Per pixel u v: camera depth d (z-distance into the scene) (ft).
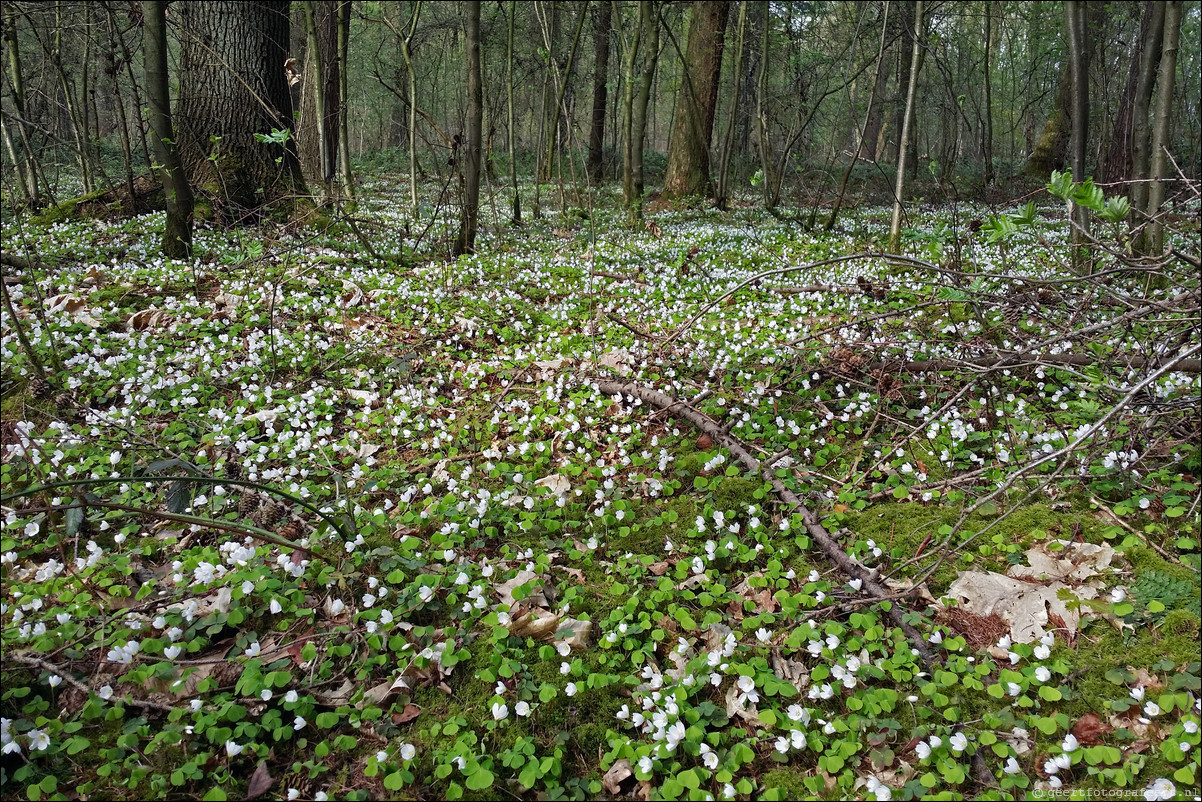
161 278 23.65
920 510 12.73
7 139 35.68
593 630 10.64
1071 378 15.26
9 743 8.01
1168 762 8.11
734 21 62.08
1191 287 11.19
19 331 15.21
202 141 34.12
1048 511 12.07
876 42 56.24
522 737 8.96
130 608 10.35
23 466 13.29
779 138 74.02
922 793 8.02
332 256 28.76
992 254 30.81
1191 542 10.90
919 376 17.12
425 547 12.07
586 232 41.29
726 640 9.97
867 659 9.75
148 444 14.15
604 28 71.92
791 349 18.80
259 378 17.95
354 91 88.69
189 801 8.08
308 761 8.41
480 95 31.30
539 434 16.31
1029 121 86.38
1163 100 20.75
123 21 44.52
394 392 17.97
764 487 13.43
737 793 8.29
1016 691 8.78
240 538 11.75
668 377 18.47
